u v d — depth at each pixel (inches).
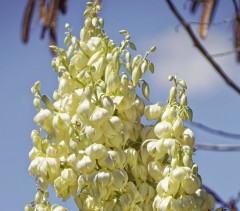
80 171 57.1
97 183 57.1
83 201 58.3
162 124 58.5
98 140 57.9
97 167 57.8
